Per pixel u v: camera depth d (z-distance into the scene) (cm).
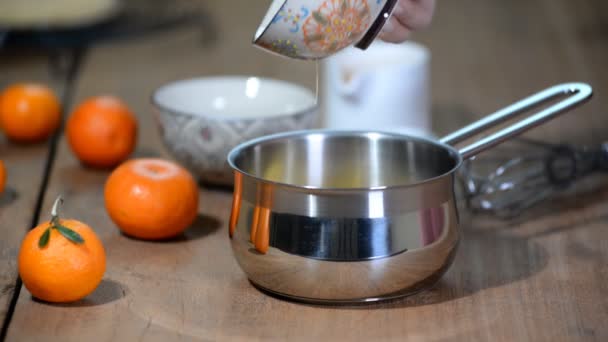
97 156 113
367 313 74
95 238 76
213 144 103
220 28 192
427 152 85
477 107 141
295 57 80
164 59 171
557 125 127
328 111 129
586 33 185
